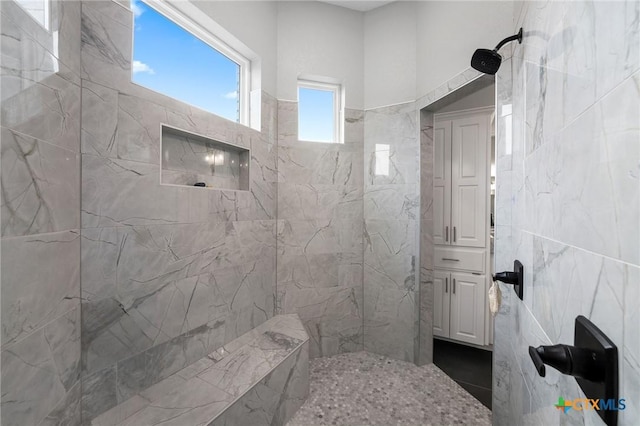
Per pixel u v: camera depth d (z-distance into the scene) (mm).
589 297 452
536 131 765
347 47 2342
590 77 452
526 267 872
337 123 2439
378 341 2338
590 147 451
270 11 2117
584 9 475
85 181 1086
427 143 2152
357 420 1635
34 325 829
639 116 326
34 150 828
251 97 2043
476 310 2426
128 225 1232
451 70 1790
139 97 1270
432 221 2189
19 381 771
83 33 1074
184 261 1487
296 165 2248
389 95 2273
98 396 1130
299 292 2250
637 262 330
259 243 2027
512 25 1354
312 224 2285
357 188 2385
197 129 1555
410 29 2184
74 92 1027
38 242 845
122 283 1211
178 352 1455
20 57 771
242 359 1590
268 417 1467
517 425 1038
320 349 2299
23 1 786
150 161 1316
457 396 1843
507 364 1350
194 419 1146
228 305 1769
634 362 335
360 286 2395
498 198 1352
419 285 2146
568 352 435
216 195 1685
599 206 423
